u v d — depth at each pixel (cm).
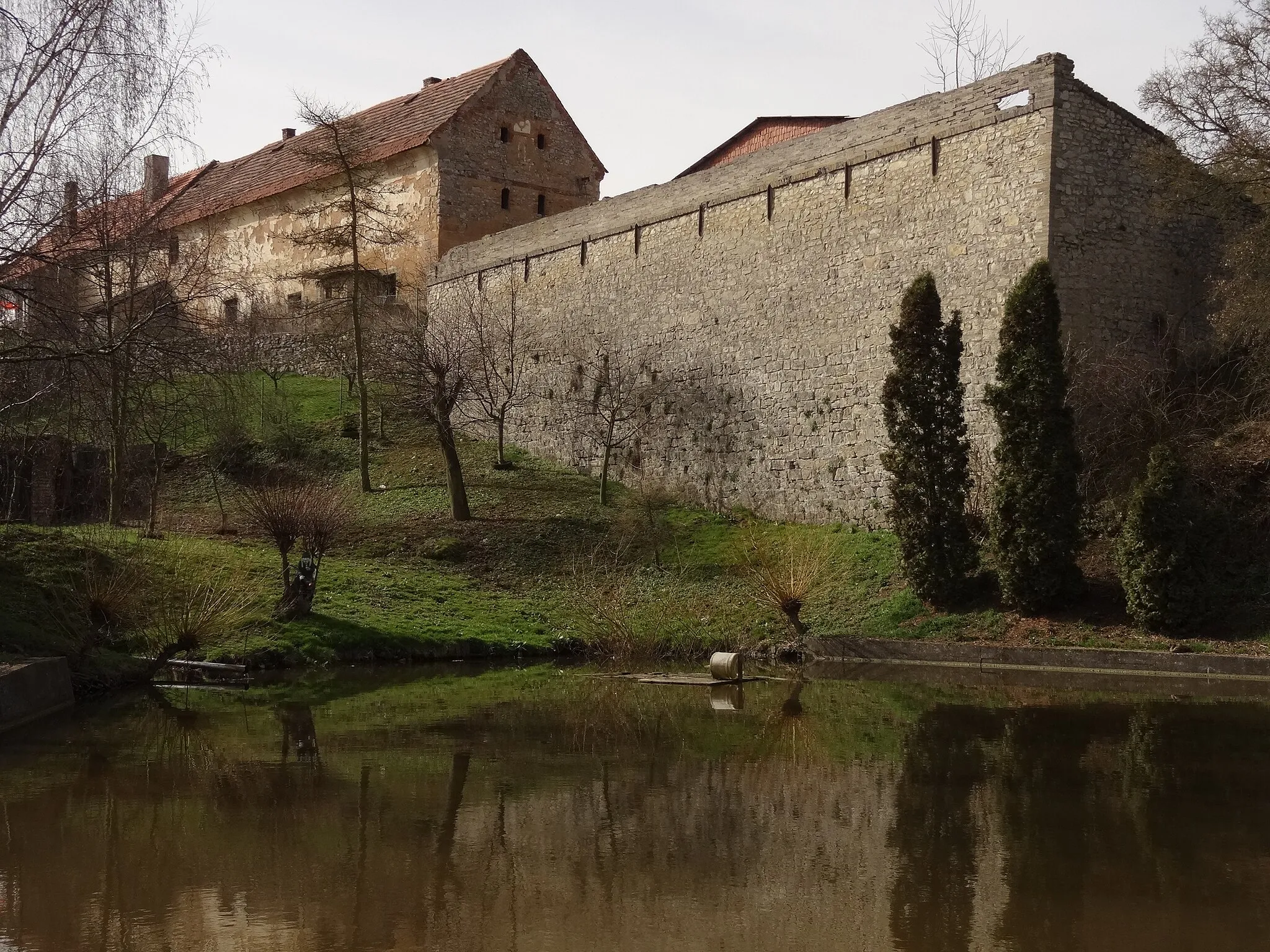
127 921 673
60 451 2623
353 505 2720
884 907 698
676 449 2855
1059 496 1894
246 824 877
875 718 1351
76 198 1450
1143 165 2183
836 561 2258
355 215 3139
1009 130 2186
